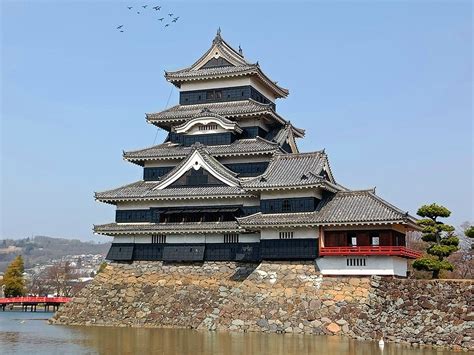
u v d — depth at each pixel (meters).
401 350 38.16
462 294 43.28
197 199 62.28
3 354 36.28
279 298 50.66
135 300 58.81
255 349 37.50
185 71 73.19
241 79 71.06
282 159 60.06
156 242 62.78
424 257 52.56
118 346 39.69
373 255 49.56
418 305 44.88
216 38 74.50
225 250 59.72
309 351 36.50
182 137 69.50
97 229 64.25
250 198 60.59
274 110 74.81
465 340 40.25
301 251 52.56
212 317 52.31
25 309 115.88
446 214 51.94
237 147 65.19
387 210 50.22
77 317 59.66
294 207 54.75
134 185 68.31
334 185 58.84
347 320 46.84
